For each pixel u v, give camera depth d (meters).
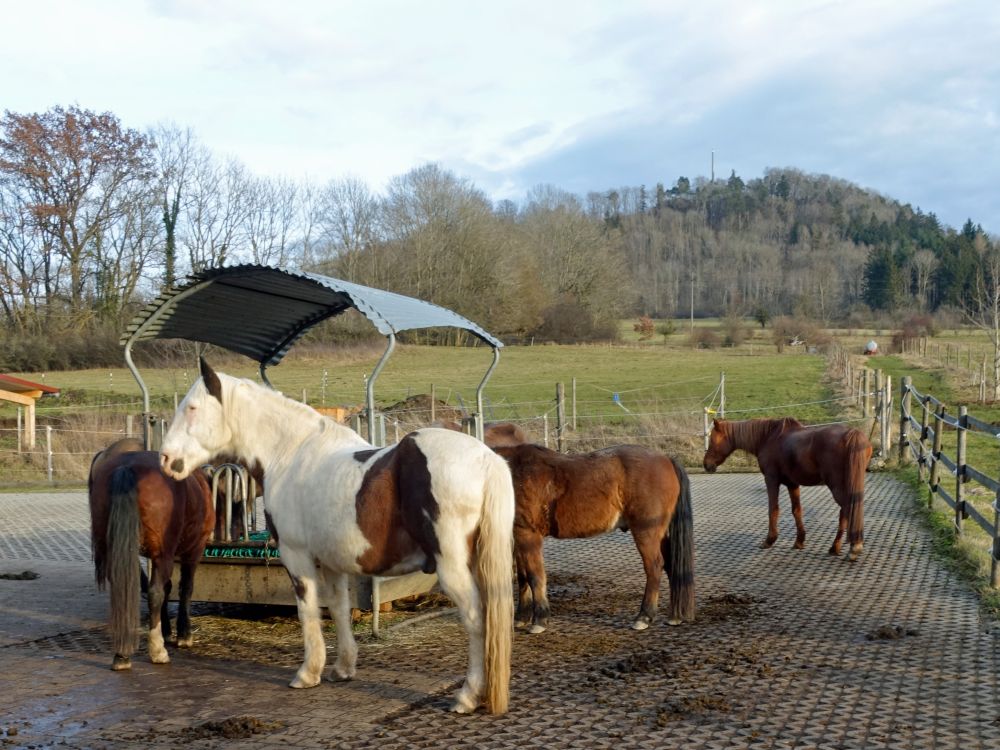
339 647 5.74
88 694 5.54
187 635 6.70
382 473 5.23
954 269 84.69
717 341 51.59
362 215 49.81
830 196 148.12
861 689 5.33
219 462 6.31
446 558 4.96
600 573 9.18
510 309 52.00
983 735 4.55
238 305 7.90
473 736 4.70
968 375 29.80
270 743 4.65
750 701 5.18
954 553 9.25
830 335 55.28
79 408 27.05
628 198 143.12
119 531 5.84
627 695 5.34
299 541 5.59
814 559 9.41
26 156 38.16
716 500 13.66
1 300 39.78
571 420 21.44
